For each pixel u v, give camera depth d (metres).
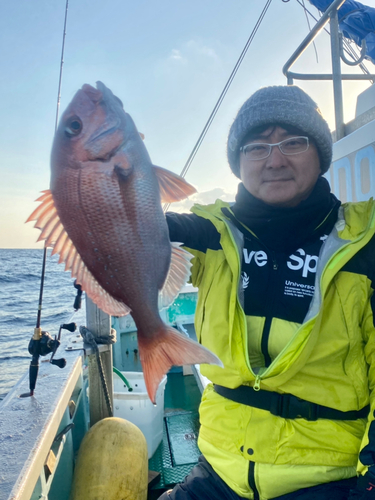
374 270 1.60
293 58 3.65
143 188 1.43
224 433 1.70
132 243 1.43
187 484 1.79
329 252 1.65
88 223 1.39
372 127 2.62
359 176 2.84
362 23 3.51
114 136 1.38
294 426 1.61
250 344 1.73
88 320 2.83
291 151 1.73
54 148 1.37
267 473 1.56
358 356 1.66
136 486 2.17
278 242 1.75
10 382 7.09
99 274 1.44
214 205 2.16
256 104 1.76
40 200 1.40
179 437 3.42
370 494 1.37
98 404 2.75
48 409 1.82
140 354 1.52
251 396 1.69
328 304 1.63
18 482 1.30
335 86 3.20
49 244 1.43
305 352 1.53
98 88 1.46
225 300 1.76
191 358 1.44
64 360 2.24
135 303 1.48
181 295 5.59
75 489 2.14
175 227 1.89
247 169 1.81
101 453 2.19
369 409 1.68
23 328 12.08
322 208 1.76
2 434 1.58
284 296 1.70
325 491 1.51
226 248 1.76
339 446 1.57
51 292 23.78
